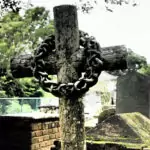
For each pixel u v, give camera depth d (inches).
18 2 267.4
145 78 347.9
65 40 119.6
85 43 116.6
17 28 626.2
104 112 268.5
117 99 355.9
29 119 156.0
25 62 131.0
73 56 118.6
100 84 613.6
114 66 115.5
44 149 164.2
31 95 741.9
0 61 613.3
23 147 156.3
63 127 115.3
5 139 160.7
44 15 639.8
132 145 145.3
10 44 627.5
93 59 111.2
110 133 159.2
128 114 171.8
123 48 115.1
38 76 119.1
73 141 114.1
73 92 110.0
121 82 355.6
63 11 119.3
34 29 636.7
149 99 339.6
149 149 139.9
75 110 113.9
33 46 630.5
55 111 447.8
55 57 121.4
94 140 158.7
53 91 112.6
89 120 384.5
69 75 118.8
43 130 164.1
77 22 120.8
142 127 166.7
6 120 160.7
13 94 671.1
